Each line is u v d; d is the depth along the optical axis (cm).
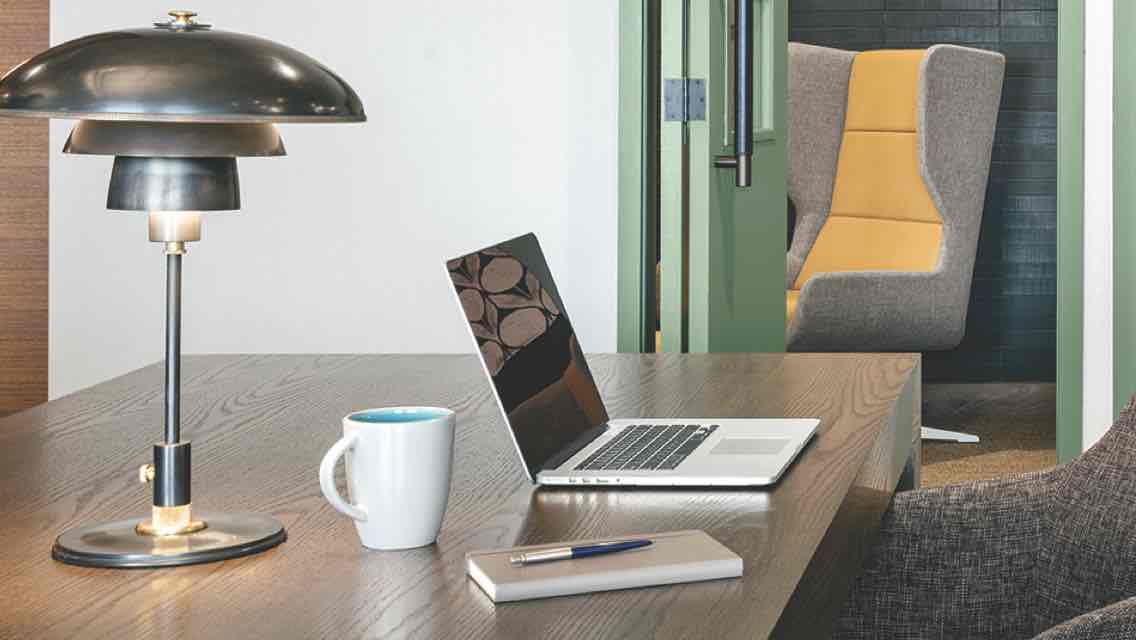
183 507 115
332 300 355
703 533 112
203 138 106
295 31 351
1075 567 160
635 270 346
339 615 96
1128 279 360
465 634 92
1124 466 158
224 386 194
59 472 141
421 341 355
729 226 325
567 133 347
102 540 112
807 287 468
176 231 112
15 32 362
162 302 358
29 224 367
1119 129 358
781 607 97
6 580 105
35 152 366
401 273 354
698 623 94
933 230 499
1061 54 369
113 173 108
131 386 194
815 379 193
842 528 126
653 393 184
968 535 165
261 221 354
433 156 351
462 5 347
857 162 521
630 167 344
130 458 147
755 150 342
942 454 473
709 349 313
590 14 344
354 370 208
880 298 473
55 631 94
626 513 123
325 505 127
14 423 168
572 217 348
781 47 361
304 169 353
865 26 553
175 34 103
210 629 94
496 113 349
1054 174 551
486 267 147
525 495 131
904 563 166
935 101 492
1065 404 377
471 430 162
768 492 130
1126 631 113
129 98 99
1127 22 355
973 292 557
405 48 349
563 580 100
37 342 370
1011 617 165
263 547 112
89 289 359
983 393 559
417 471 111
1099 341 370
